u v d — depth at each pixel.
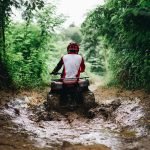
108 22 8.30
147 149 3.46
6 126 4.22
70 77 5.68
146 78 6.63
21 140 3.72
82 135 4.14
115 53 8.92
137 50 7.16
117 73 8.43
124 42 7.86
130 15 5.93
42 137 3.96
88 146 3.64
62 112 5.41
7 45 7.51
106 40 9.04
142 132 4.09
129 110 5.06
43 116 4.95
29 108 5.40
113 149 3.53
